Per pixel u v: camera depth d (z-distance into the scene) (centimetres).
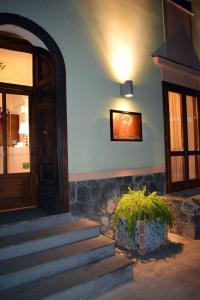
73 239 356
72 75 432
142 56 545
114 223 440
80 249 333
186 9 649
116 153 490
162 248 426
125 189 498
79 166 434
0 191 438
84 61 449
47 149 438
